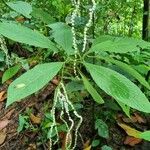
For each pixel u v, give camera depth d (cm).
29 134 289
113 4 267
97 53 198
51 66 115
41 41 128
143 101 108
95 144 247
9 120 316
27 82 109
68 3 241
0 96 347
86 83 140
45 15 194
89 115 272
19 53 392
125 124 269
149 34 250
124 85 111
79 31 221
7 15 333
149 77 228
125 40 128
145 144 244
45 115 267
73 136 262
